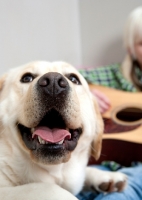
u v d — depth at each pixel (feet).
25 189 2.48
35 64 3.16
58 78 2.39
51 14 6.86
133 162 4.41
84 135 3.08
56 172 3.00
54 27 7.02
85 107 3.16
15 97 2.94
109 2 7.63
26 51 5.94
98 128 3.54
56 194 2.40
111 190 3.47
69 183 3.15
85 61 8.23
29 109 2.44
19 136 2.79
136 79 6.37
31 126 2.50
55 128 2.56
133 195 3.34
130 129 4.71
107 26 7.80
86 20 8.00
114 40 7.82
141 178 3.76
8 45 5.34
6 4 5.24
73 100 2.50
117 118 5.25
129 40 6.36
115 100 5.63
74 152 3.11
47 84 2.37
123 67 6.59
